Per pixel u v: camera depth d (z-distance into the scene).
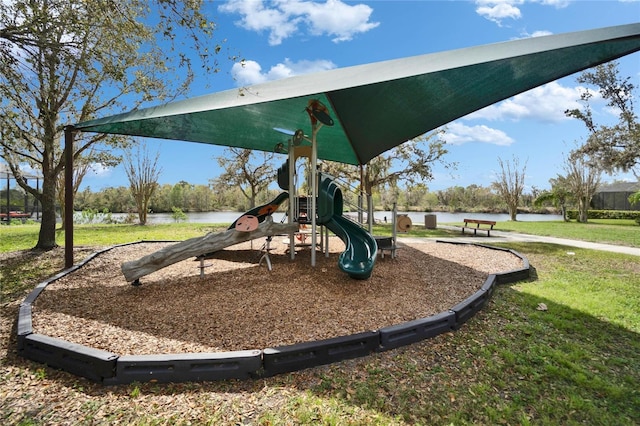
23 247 8.64
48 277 5.51
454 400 2.30
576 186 23.86
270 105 5.35
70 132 5.92
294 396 2.30
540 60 3.33
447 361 2.83
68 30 4.49
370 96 4.71
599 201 34.09
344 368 2.68
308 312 3.74
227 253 7.25
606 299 4.61
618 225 19.20
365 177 17.72
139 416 2.09
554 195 26.27
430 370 2.69
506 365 2.79
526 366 2.78
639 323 3.78
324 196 6.60
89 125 5.81
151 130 6.52
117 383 2.44
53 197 8.00
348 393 2.35
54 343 2.71
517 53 2.92
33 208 26.05
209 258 6.68
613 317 3.96
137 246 8.54
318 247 8.30
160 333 3.20
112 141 8.71
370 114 5.62
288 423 2.03
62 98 7.14
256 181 18.08
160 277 5.18
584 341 3.31
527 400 2.33
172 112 4.86
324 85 3.95
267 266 5.80
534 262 7.29
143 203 20.61
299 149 7.70
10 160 7.50
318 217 6.69
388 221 21.03
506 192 26.73
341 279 5.00
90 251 7.77
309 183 6.87
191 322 3.47
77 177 14.98
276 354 2.55
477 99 4.63
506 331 3.50
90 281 5.04
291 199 6.61
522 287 5.26
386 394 2.35
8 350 2.98
